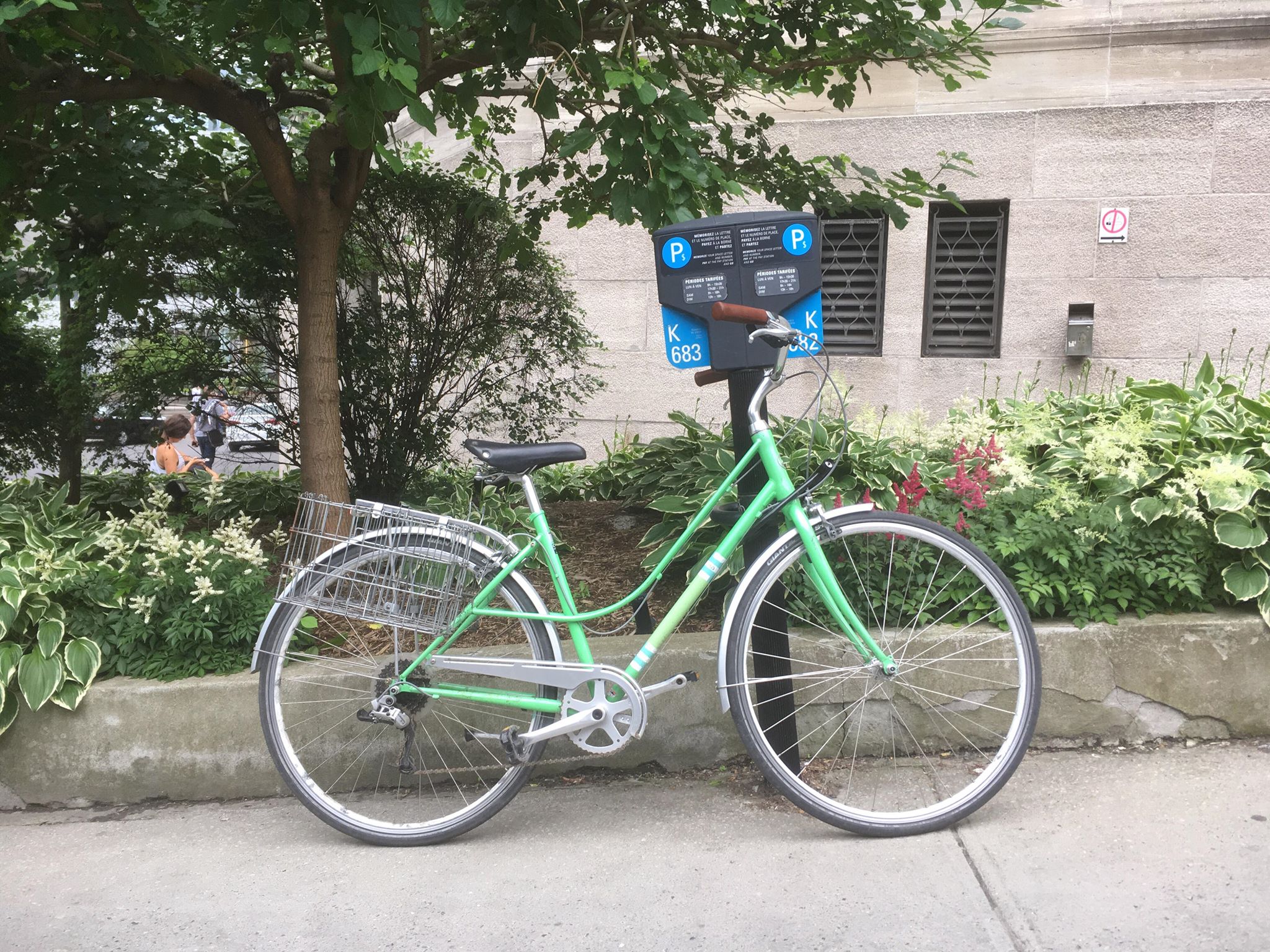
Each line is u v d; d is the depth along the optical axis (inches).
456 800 121.6
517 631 127.3
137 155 164.7
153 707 123.8
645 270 312.5
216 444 244.8
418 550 109.6
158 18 146.5
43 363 239.5
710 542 152.3
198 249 189.5
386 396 210.1
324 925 95.1
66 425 235.3
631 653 124.0
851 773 121.7
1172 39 279.7
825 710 126.1
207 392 205.0
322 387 165.0
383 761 124.3
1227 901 91.1
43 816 122.1
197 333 199.3
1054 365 292.8
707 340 114.1
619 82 113.7
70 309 220.7
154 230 173.5
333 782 124.1
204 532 168.7
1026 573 129.4
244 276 193.2
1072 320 287.3
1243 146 277.4
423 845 110.6
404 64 104.0
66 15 129.3
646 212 123.6
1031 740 109.9
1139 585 130.5
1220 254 281.4
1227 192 279.6
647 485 205.9
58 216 159.9
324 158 161.9
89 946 92.8
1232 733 125.5
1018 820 108.3
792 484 112.9
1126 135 283.4
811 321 112.0
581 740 109.7
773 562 109.3
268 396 206.4
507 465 112.0
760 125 173.3
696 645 125.7
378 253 207.3
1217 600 131.7
